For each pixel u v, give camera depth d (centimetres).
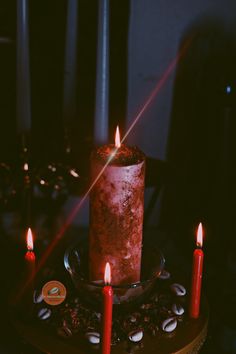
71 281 67
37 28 76
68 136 79
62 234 85
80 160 76
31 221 78
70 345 57
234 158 78
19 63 69
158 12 78
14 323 60
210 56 80
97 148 60
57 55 78
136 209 58
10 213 84
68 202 88
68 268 61
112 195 57
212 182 81
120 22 78
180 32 79
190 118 84
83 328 60
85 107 82
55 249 79
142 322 60
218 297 79
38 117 81
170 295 65
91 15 77
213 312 77
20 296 63
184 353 57
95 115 72
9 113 80
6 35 76
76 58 79
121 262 60
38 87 80
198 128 81
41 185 73
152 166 77
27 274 59
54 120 82
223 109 75
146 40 79
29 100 70
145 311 62
